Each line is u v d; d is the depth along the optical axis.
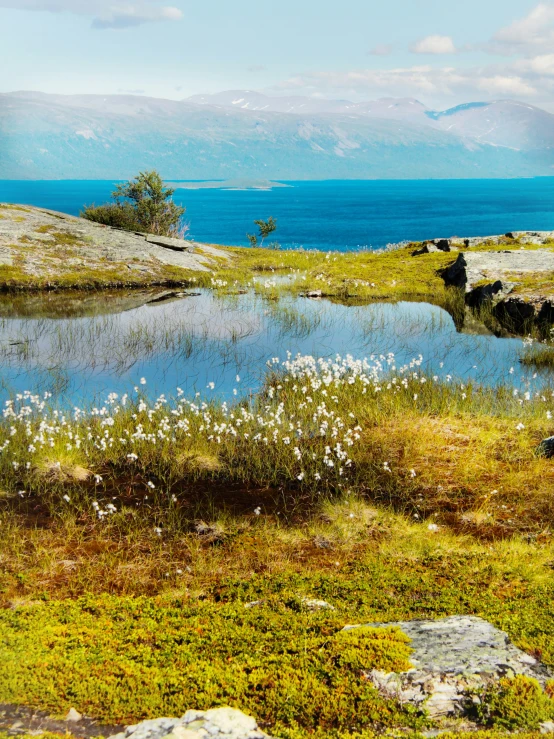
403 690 5.16
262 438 13.76
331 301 30.25
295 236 147.25
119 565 8.86
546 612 6.88
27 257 34.00
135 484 11.84
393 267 37.03
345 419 14.83
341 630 6.29
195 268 36.69
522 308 24.88
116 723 4.89
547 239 40.94
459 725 4.76
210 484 11.92
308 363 17.77
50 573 8.59
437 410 15.41
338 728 4.79
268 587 8.02
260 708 5.04
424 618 6.76
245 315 27.08
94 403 16.30
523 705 4.88
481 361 20.23
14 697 5.18
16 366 19.69
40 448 12.73
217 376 18.78
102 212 46.03
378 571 8.41
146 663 5.77
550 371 19.00
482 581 8.07
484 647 5.79
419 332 24.30
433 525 10.05
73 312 27.34
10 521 10.27
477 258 32.59
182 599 7.59
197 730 4.69
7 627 6.59
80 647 6.06
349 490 11.48
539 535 9.80
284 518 10.59
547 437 13.64
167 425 14.06
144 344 22.22
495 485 11.56
